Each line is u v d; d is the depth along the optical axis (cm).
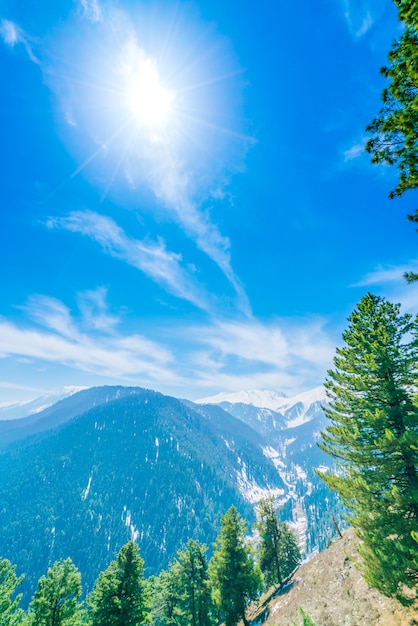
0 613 2139
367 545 1197
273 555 4075
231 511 3148
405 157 564
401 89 539
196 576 3409
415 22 493
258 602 3788
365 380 1340
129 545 2473
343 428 1340
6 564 2308
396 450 1172
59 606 1975
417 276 592
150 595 2400
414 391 1258
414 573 1083
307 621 1126
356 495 1266
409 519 1145
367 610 1440
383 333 1341
